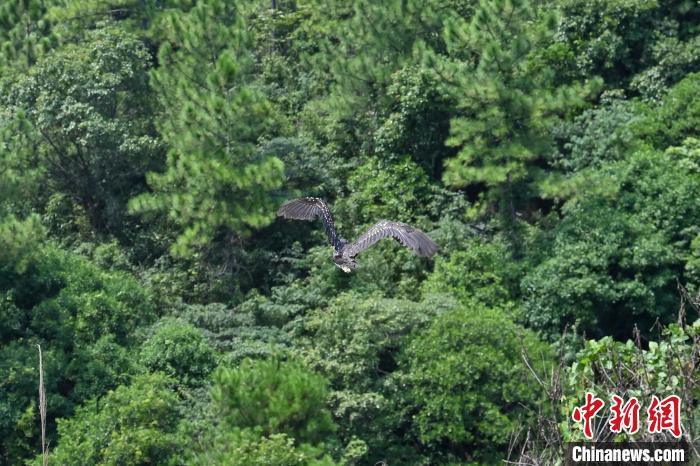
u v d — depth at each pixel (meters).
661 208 114.25
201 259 123.25
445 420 97.31
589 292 109.19
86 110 125.44
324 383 89.00
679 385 55.53
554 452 54.59
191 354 101.75
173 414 93.19
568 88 120.44
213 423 92.75
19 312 105.06
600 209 114.94
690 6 143.62
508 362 97.88
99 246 124.50
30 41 137.88
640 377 55.50
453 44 125.00
